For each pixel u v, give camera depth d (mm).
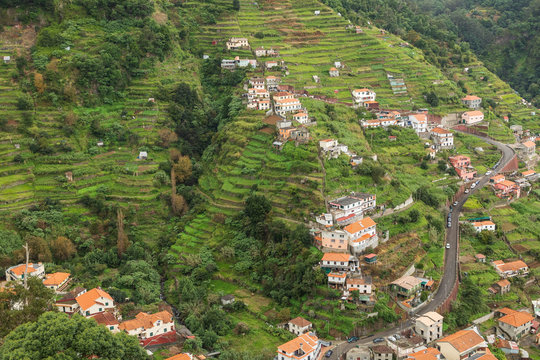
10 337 109062
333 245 168000
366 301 152125
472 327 156375
